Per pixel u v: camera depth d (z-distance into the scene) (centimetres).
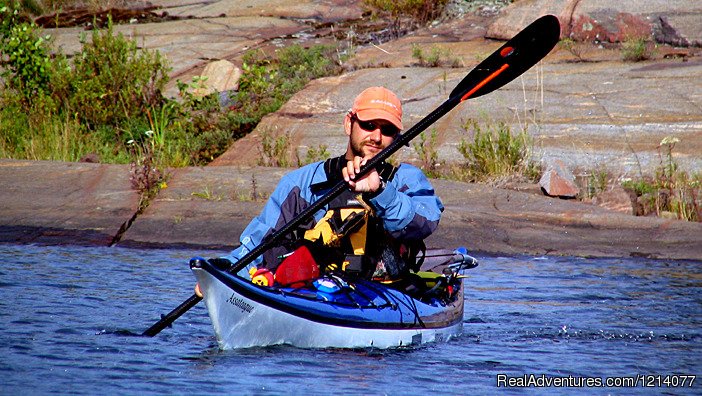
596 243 3725
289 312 2031
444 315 2302
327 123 5344
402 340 2191
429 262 2561
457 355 2150
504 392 1858
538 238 3747
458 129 5041
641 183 4275
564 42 6138
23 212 3891
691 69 5647
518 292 2930
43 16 8531
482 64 2266
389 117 2091
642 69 5722
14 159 4622
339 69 6244
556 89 5503
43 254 3341
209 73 6347
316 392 1798
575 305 2753
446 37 6912
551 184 4225
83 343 2144
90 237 3659
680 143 4694
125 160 4978
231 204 3984
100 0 9181
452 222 3803
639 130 4862
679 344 2316
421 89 5688
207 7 8825
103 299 2634
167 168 4553
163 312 2502
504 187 4353
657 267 3406
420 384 1883
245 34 7794
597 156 4616
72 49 7394
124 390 1791
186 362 1984
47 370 1919
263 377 1881
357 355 2081
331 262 2166
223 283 1931
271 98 5856
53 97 5516
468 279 3128
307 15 8300
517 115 5122
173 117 5494
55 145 5019
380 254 2192
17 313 2423
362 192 2000
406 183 2147
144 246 3597
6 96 5516
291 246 2164
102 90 5450
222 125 5441
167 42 7644
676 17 6250
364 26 7800
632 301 2814
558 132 4900
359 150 2128
